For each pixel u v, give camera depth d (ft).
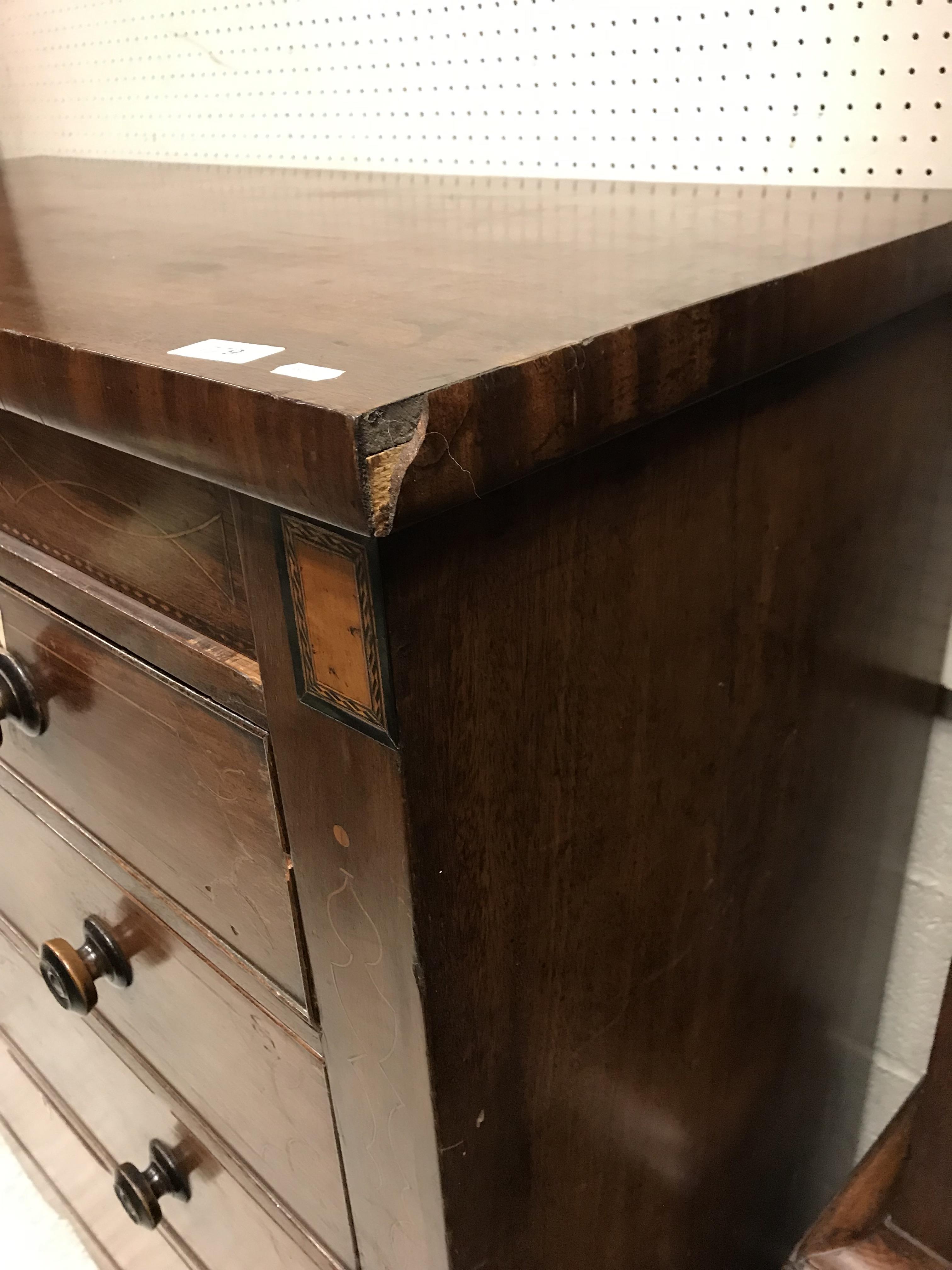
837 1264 2.32
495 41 3.06
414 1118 1.63
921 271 1.85
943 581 2.61
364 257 1.89
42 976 2.72
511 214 2.34
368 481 1.01
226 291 1.64
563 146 3.04
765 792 2.20
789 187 2.57
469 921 1.52
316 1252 2.19
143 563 1.69
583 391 1.22
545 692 1.51
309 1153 2.03
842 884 2.73
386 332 1.31
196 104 4.06
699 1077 2.36
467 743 1.40
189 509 1.53
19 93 4.94
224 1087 2.26
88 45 4.42
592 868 1.76
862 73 2.44
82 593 1.85
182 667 1.69
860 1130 3.55
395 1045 1.59
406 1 3.22
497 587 1.35
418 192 2.84
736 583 1.84
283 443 1.07
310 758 1.47
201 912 2.01
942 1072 2.17
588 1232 2.12
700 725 1.90
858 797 2.63
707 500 1.69
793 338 1.57
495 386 1.11
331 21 3.45
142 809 2.05
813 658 2.19
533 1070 1.78
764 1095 2.73
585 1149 2.00
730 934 2.28
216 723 1.67
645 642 1.68
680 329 1.34
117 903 2.34
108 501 1.70
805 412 1.84
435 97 3.28
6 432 1.89
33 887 2.79
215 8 3.79
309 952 1.72
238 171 3.64
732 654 1.91
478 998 1.59
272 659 1.45
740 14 2.56
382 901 1.47
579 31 2.86
